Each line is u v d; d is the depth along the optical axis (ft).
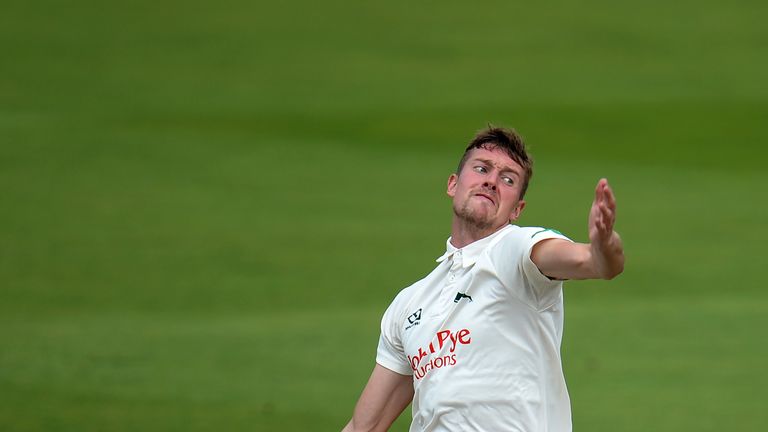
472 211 57.06
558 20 444.14
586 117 329.31
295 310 158.10
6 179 236.43
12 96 332.19
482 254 56.03
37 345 137.69
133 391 119.55
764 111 337.52
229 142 287.48
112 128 296.92
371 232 204.74
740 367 131.85
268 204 224.94
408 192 239.30
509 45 413.18
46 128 291.17
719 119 328.90
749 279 178.40
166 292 166.61
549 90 359.87
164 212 216.13
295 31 428.56
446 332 56.18
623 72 383.04
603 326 151.02
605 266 48.32
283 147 284.00
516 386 54.75
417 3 467.11
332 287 170.71
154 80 361.30
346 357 134.62
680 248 198.29
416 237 202.08
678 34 427.74
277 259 186.29
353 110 333.42
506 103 344.49
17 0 453.58
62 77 358.84
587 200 234.58
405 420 113.50
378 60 394.93
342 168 261.85
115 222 207.92
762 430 108.37
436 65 389.19
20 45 395.34
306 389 121.29
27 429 104.63
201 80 363.76
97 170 249.14
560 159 282.56
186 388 120.67
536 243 52.65
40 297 162.30
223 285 170.81
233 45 408.26
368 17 448.65
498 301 54.80
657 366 132.36
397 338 60.29
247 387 121.80
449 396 55.42
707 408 115.65
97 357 132.98
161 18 439.63
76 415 110.01
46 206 217.15
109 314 154.61
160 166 255.91
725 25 440.45
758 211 228.84
